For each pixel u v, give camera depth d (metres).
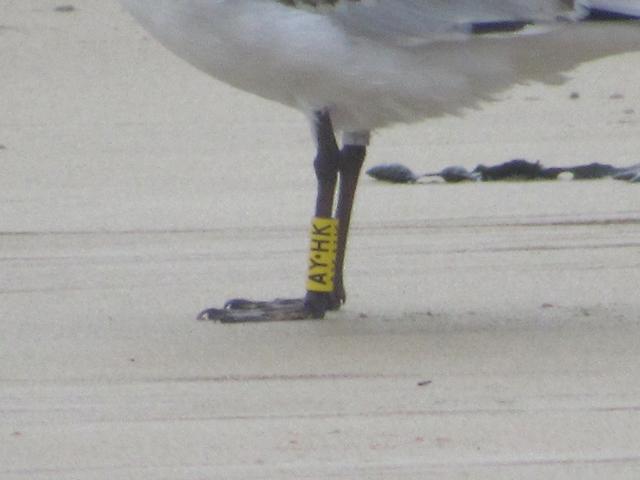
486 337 13.51
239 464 10.56
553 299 14.73
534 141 21.67
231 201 18.80
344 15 13.24
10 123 23.81
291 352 13.18
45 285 15.47
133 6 13.55
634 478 10.19
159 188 19.56
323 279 14.27
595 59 13.73
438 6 13.30
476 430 11.14
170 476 10.37
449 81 13.55
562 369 12.54
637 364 12.66
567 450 10.72
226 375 12.56
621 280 15.33
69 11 32.38
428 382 12.27
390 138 22.02
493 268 15.83
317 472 10.39
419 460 10.57
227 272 15.85
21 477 10.39
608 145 21.36
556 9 13.29
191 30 13.36
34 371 12.70
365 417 11.47
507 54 13.52
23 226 17.80
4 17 31.80
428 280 15.48
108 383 12.38
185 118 24.03
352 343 13.41
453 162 20.58
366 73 13.40
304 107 13.93
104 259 16.39
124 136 22.78
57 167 20.86
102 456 10.76
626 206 18.19
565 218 17.72
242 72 13.59
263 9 13.21
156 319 14.30
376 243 16.84
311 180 19.86
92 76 27.34
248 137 22.61
